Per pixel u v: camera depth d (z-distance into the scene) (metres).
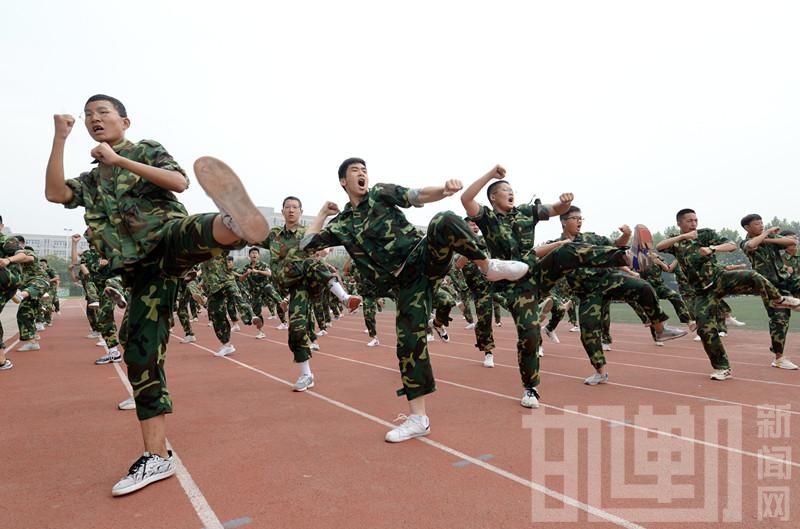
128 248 2.59
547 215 4.60
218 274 7.77
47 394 4.97
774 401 4.33
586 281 5.31
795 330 10.87
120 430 3.68
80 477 2.75
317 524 2.14
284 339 10.41
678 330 5.39
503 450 3.10
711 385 5.08
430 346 8.97
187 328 9.99
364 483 2.59
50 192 2.70
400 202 3.56
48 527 2.16
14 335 11.95
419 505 2.32
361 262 3.62
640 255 5.17
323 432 3.54
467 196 4.13
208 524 2.15
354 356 7.73
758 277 5.25
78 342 10.04
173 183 2.54
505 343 9.48
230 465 2.87
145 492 2.51
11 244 6.57
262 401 4.56
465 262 6.17
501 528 2.08
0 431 3.66
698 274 5.42
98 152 2.27
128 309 2.76
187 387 5.24
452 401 4.50
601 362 5.22
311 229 4.08
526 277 4.48
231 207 2.12
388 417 3.96
